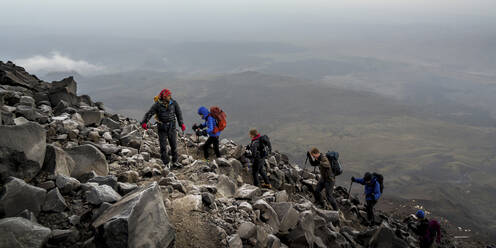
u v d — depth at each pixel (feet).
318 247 19.62
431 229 29.71
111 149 22.71
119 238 10.73
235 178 28.68
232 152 34.30
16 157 13.44
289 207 20.26
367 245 24.94
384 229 23.72
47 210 12.42
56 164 15.07
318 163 30.89
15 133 13.75
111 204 13.04
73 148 17.87
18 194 11.94
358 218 35.35
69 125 23.86
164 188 18.02
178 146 33.06
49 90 31.17
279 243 17.25
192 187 20.02
